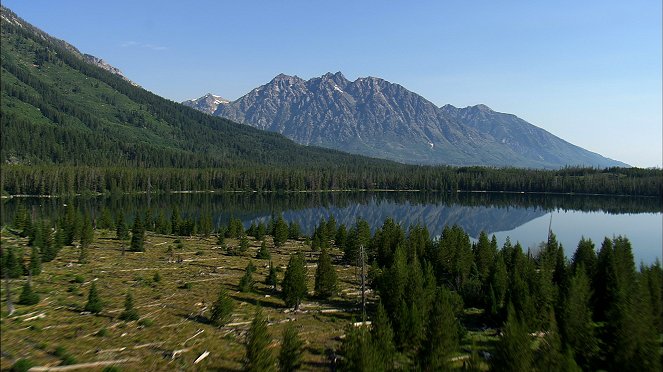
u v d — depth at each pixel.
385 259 71.38
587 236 133.88
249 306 47.75
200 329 39.22
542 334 41.81
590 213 192.25
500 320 45.44
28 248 71.75
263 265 70.75
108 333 36.50
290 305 48.50
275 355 33.75
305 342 37.97
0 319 37.19
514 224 161.75
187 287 53.28
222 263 70.56
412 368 32.22
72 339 34.72
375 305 51.12
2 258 52.84
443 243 64.81
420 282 44.38
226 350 34.91
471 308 53.53
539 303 42.97
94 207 172.62
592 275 53.97
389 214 185.75
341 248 90.06
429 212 195.62
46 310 40.84
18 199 187.88
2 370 28.38
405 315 36.62
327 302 52.06
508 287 46.66
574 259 64.44
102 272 58.59
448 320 33.19
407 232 132.25
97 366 30.39
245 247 81.19
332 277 54.16
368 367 26.94
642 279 42.66
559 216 182.75
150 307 44.72
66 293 47.25
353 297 54.78
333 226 104.69
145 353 33.31
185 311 44.09
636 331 31.98
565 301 39.34
